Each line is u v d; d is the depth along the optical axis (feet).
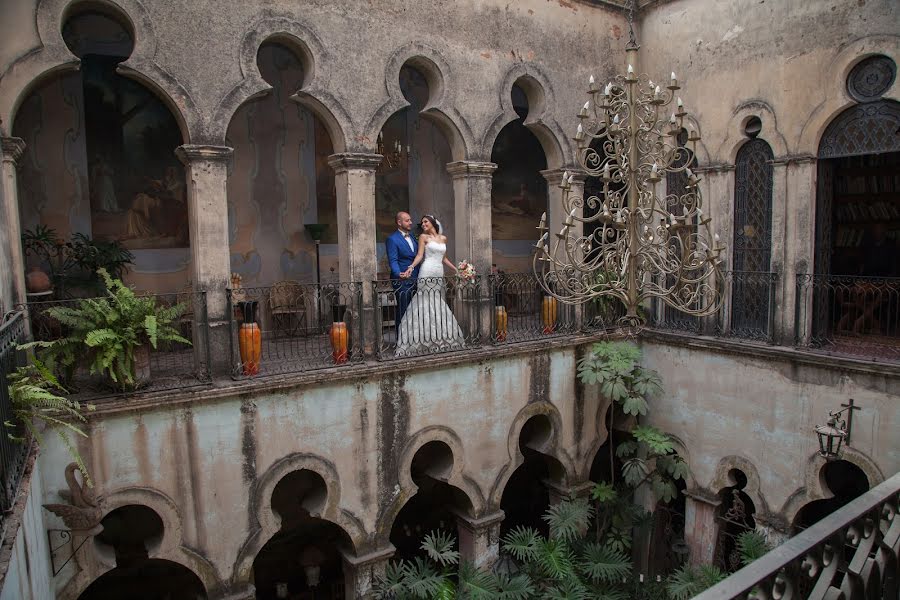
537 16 38.06
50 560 23.29
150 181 38.68
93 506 23.40
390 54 32.60
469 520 34.96
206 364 27.91
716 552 37.24
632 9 42.09
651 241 19.31
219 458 26.99
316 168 44.50
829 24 32.58
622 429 41.32
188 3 27.27
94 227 37.27
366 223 32.22
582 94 40.37
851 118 32.48
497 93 36.68
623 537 36.55
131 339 24.43
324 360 31.55
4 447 15.98
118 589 34.58
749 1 35.81
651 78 41.65
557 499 39.63
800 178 34.22
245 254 42.39
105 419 24.50
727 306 36.94
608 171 19.71
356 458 30.55
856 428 30.50
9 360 18.58
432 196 49.60
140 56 26.37
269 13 29.14
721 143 37.76
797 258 34.53
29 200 35.32
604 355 35.58
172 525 26.16
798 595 10.15
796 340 33.91
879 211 41.68
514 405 35.94
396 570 31.50
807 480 32.60
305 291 41.45
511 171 53.21
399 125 47.83
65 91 35.88
